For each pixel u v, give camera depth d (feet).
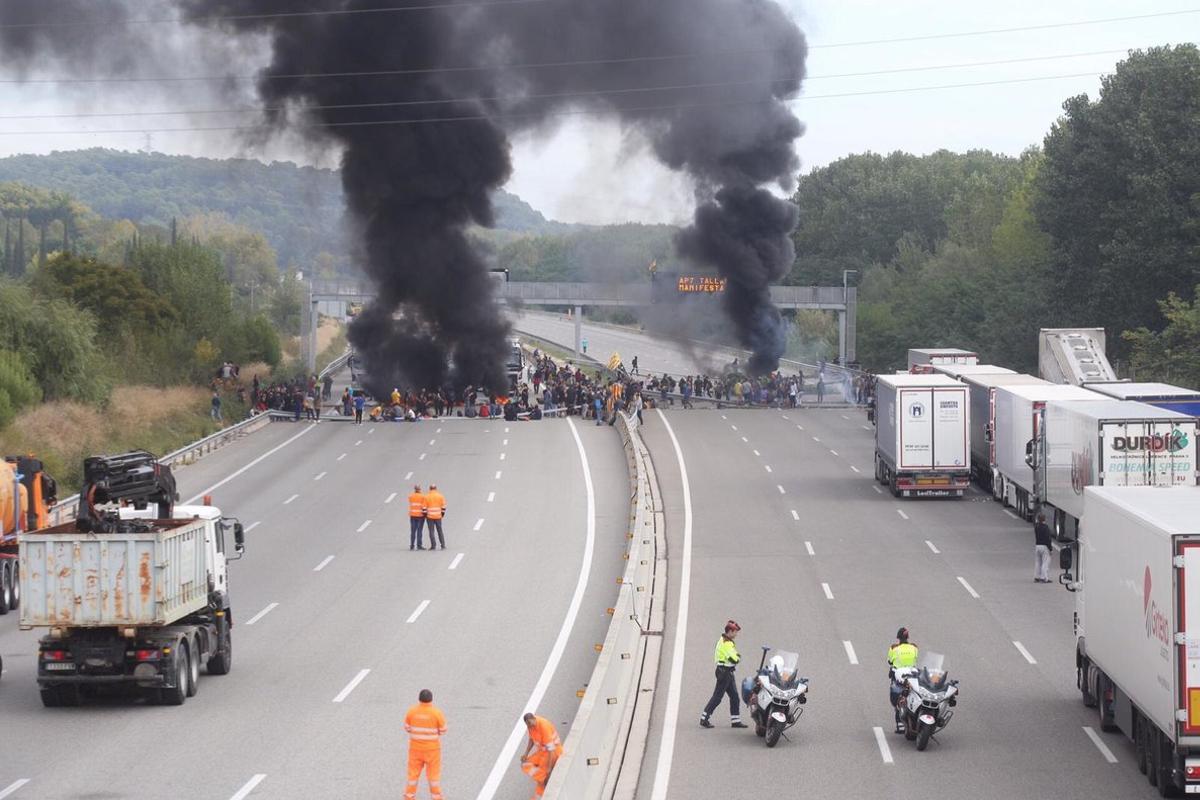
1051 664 111.86
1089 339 262.67
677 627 125.59
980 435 222.89
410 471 235.20
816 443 278.46
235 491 215.92
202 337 381.81
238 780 79.10
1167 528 74.74
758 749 87.71
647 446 269.23
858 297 565.94
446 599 136.98
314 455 256.52
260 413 314.96
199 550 102.99
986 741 89.51
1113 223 347.56
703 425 307.37
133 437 264.93
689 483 224.33
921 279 498.69
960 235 554.87
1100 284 345.72
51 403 263.70
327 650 115.24
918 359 314.14
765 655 93.45
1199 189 333.21
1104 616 89.86
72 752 85.40
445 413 338.95
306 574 151.43
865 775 81.76
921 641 120.16
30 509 145.28
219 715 94.53
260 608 133.69
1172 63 345.51
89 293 353.51
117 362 329.52
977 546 169.68
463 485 219.20
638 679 106.63
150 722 92.89
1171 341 296.30
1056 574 150.51
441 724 73.51
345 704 97.30
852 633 122.93
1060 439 167.32
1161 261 330.34
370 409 343.26
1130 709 84.38
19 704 98.63
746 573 152.35
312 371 432.25
